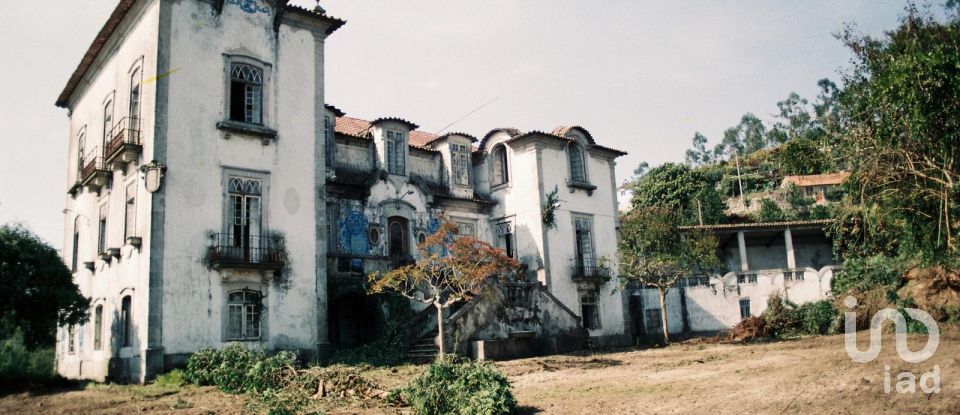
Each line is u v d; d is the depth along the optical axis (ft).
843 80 60.44
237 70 67.77
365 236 81.25
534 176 93.09
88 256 76.48
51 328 61.62
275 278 65.26
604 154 104.47
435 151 94.27
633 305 111.55
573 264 94.43
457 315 70.23
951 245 57.21
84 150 82.94
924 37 55.42
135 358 58.49
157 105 61.41
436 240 66.74
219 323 61.31
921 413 30.01
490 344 69.92
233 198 64.95
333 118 81.46
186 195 61.62
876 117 57.62
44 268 60.44
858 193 61.67
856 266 92.12
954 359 41.34
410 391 39.40
